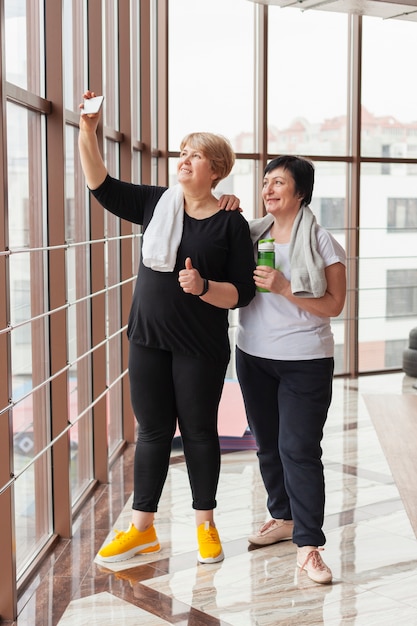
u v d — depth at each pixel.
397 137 6.95
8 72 2.61
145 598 2.57
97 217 3.64
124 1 4.22
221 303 2.66
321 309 2.69
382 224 6.97
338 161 6.77
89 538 3.09
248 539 3.05
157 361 2.78
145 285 2.74
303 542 2.71
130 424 4.58
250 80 6.36
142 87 4.94
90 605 2.52
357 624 2.41
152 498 2.90
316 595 2.61
